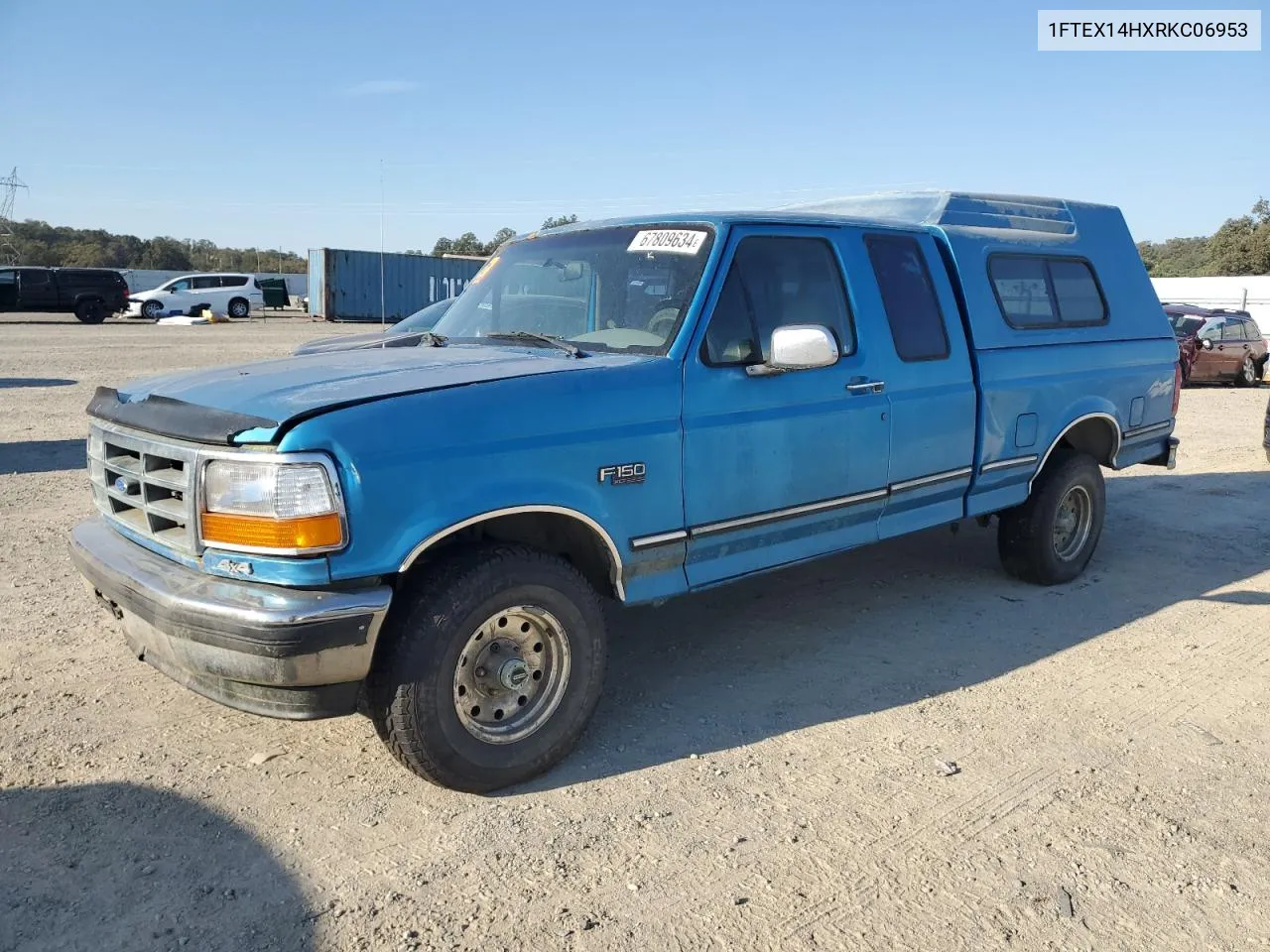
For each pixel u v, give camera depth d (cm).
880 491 480
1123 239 671
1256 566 672
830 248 468
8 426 1192
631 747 395
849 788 362
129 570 339
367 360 400
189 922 281
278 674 305
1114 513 832
